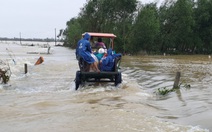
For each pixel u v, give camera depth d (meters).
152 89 14.10
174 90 13.10
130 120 8.20
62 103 10.45
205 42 62.84
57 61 33.28
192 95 11.99
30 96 11.90
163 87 14.41
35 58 38.50
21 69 23.05
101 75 13.40
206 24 61.34
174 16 58.06
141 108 9.74
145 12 53.53
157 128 7.50
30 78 17.92
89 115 8.72
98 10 60.41
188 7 57.28
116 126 7.64
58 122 8.02
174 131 7.26
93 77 13.57
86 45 13.56
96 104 10.24
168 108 9.84
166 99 11.47
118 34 53.44
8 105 10.16
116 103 10.48
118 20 56.66
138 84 15.64
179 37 58.50
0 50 63.19
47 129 7.42
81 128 7.48
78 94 12.27
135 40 53.16
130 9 54.94
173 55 55.09
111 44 15.66
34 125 7.76
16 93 12.64
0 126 7.68
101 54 14.25
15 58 37.22
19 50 65.12
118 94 12.30
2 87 14.20
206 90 13.23
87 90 13.15
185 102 10.69
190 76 18.86
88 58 13.37
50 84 15.47
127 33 54.41
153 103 10.70
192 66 27.64
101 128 7.47
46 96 11.89
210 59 41.56
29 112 9.16
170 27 58.94
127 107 9.84
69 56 45.75
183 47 61.38
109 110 9.31
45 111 9.28
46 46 98.81
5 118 8.46
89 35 13.94
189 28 57.44
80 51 13.47
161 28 58.88
